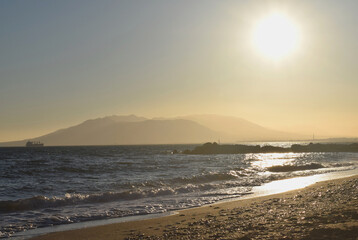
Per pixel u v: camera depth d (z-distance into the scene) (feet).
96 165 136.15
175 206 49.60
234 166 135.03
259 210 41.37
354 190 55.06
